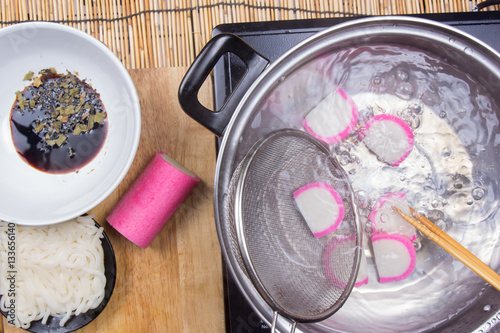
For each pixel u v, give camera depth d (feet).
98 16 2.29
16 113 2.02
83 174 2.02
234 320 2.00
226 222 1.82
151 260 2.08
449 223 2.04
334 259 1.91
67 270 2.08
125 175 2.01
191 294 2.08
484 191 2.04
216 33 2.06
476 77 1.91
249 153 1.82
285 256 1.86
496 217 2.04
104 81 2.01
